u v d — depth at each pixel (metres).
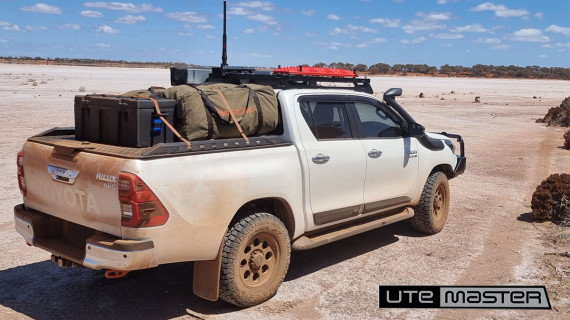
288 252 5.14
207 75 6.29
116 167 4.09
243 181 4.68
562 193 7.87
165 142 4.44
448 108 33.06
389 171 6.35
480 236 7.25
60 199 4.59
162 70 133.12
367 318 4.78
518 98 48.91
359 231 5.97
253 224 4.76
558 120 22.84
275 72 6.22
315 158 5.39
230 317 4.71
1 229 7.04
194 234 4.37
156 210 4.12
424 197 7.07
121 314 4.73
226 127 4.76
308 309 4.92
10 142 13.91
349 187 5.83
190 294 5.20
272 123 5.17
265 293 4.96
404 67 159.38
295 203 5.24
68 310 4.79
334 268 6.00
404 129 6.71
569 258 6.34
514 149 15.77
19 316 4.64
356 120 6.02
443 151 7.36
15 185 9.38
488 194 9.85
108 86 45.19
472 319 4.80
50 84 46.53
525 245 6.84
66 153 4.50
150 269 5.83
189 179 4.30
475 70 161.38
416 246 6.81
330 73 6.50
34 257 6.12
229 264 4.63
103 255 4.10
